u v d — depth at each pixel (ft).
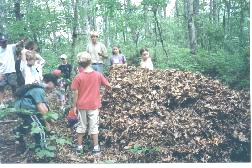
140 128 13.44
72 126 14.47
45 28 24.47
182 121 13.60
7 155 12.56
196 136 13.14
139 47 31.14
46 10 24.54
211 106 14.06
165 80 15.42
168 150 12.79
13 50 16.69
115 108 14.52
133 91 14.97
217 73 19.08
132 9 28.84
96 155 12.69
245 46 19.38
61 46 27.14
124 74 16.37
